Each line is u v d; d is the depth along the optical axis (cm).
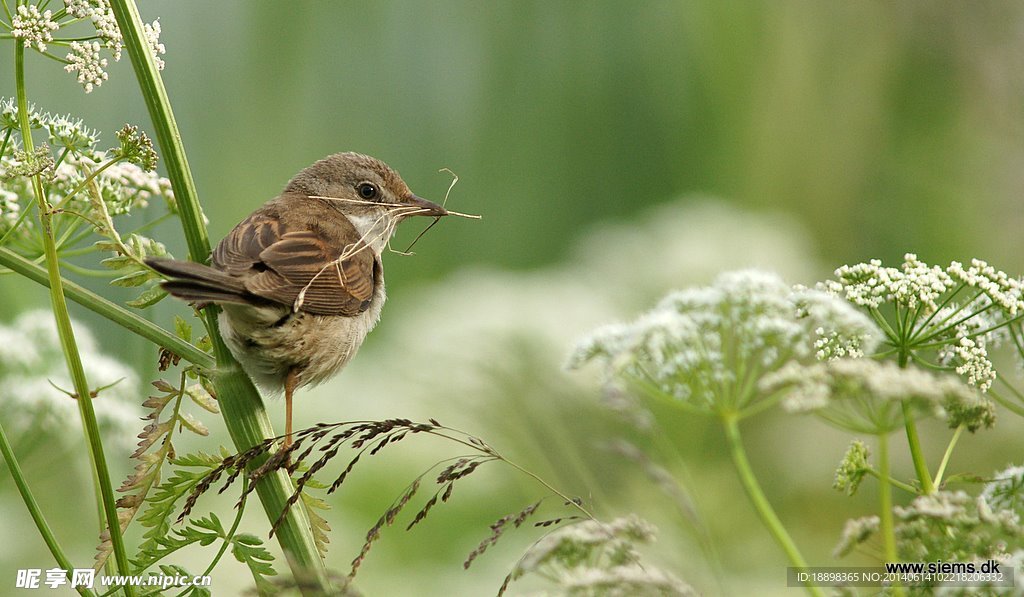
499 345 1219
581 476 1057
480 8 1543
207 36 1439
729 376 438
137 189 701
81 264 1017
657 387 463
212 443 1159
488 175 1562
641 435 1128
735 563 882
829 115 1703
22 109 581
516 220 1570
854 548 418
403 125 1520
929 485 473
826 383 387
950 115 1731
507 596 888
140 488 545
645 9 1617
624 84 1612
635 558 398
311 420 1227
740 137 1662
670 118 1616
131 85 1205
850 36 1722
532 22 1564
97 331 995
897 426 419
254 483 476
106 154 615
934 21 1731
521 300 1344
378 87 1507
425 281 1559
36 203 615
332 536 1034
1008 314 551
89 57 590
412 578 991
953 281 547
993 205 1675
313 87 1478
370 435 454
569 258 1570
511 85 1562
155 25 604
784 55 1681
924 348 543
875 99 1720
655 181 1620
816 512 1157
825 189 1692
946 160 1717
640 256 1517
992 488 467
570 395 1164
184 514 485
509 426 1139
